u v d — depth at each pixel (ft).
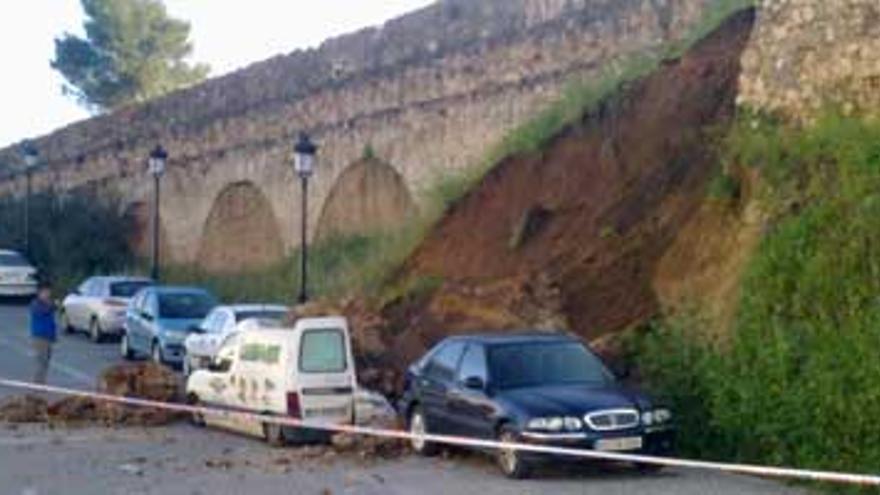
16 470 60.13
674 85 85.35
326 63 129.08
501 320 78.13
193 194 152.35
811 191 62.08
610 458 52.06
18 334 129.39
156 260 136.98
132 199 165.68
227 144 145.79
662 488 53.21
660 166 81.41
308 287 117.70
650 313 71.36
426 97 114.32
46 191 180.55
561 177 89.15
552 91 100.78
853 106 65.36
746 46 75.15
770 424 54.95
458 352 63.00
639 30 94.43
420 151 115.03
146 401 76.79
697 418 59.67
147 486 55.47
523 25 104.01
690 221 73.77
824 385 53.01
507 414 57.47
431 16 115.03
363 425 67.56
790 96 68.85
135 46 296.92
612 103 89.20
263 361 71.05
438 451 63.62
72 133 178.70
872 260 55.11
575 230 83.56
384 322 84.33
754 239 64.69
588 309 76.02
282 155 135.95
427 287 87.51
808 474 38.29
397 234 108.58
